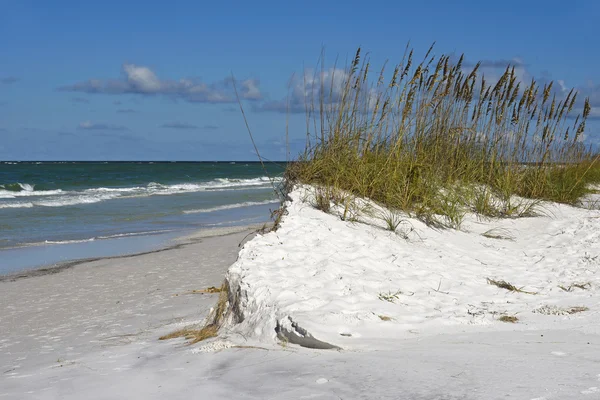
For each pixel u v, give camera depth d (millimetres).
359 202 9781
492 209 11297
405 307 5742
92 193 32938
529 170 12961
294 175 10242
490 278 7352
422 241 8914
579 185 13523
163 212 22578
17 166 85625
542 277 7520
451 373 3561
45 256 12719
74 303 8594
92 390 4094
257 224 18719
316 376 3768
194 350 4969
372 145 10516
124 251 13367
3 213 21312
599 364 3607
